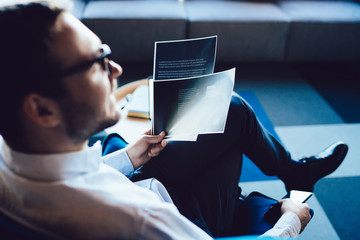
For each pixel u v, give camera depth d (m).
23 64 0.42
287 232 0.82
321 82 2.59
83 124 0.52
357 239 1.40
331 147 1.41
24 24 0.42
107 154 0.99
